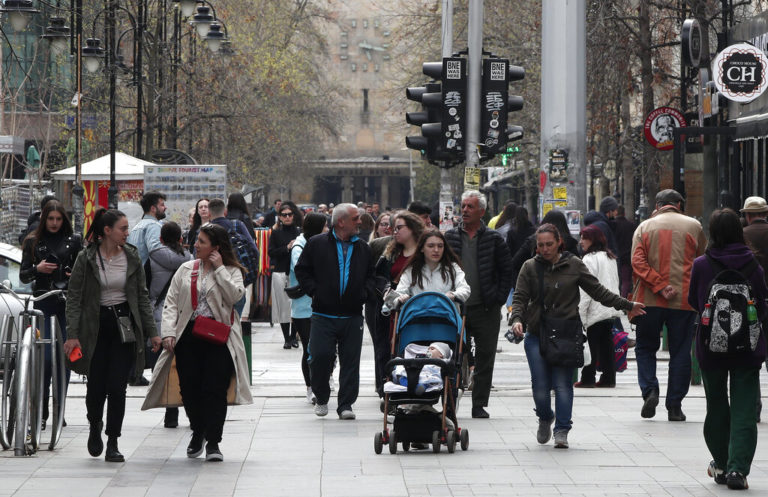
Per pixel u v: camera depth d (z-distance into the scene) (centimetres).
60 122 15312
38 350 3278
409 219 3897
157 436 3553
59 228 3612
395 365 3195
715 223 2752
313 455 3184
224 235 3166
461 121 5650
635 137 9956
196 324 3080
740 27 7538
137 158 10281
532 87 12125
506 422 3791
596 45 8725
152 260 4334
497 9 12581
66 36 9006
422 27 14238
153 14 12681
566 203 5631
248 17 16525
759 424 3697
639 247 3756
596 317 4588
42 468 2992
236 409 4138
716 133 6119
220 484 2769
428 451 3241
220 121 14050
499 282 3909
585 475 2856
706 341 2697
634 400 4297
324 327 3872
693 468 2945
